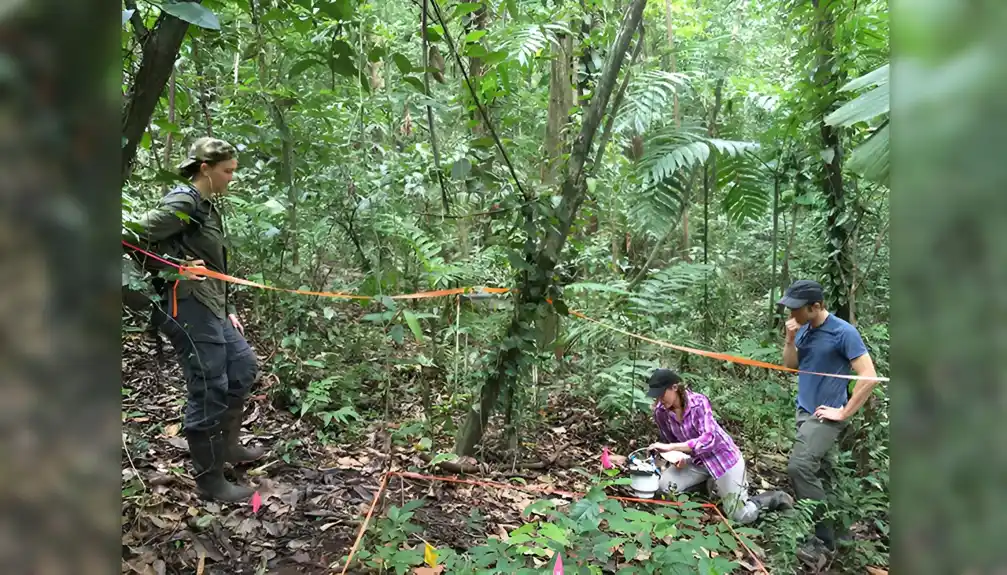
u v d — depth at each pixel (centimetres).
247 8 281
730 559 262
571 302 461
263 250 379
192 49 305
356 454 338
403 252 392
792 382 467
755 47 679
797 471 315
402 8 479
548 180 418
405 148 383
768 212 591
